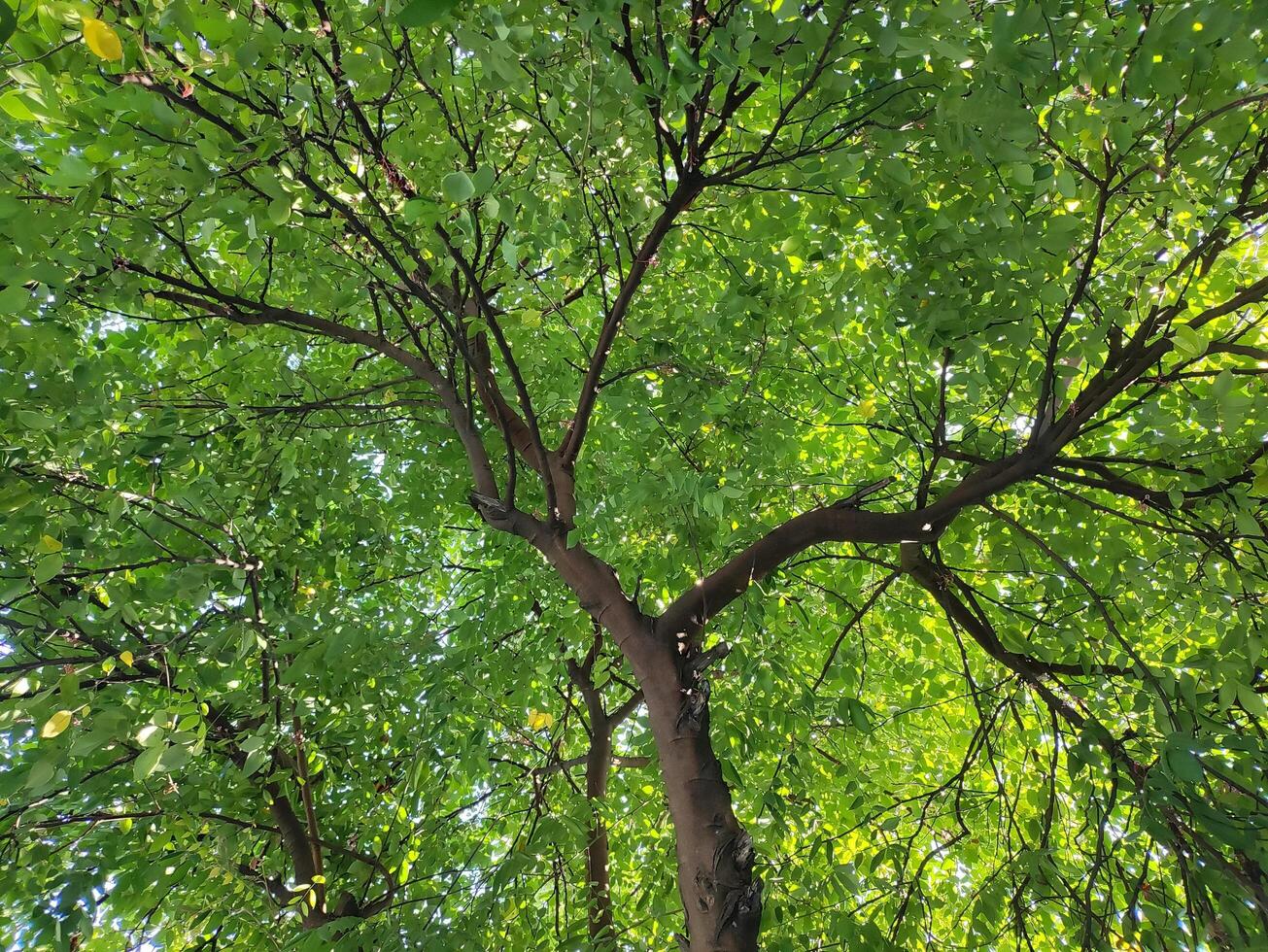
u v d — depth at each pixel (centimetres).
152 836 404
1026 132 267
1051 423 370
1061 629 440
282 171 283
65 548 381
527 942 435
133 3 246
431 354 496
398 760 524
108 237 344
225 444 528
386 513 591
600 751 580
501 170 353
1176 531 376
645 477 353
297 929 457
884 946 361
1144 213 300
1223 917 279
